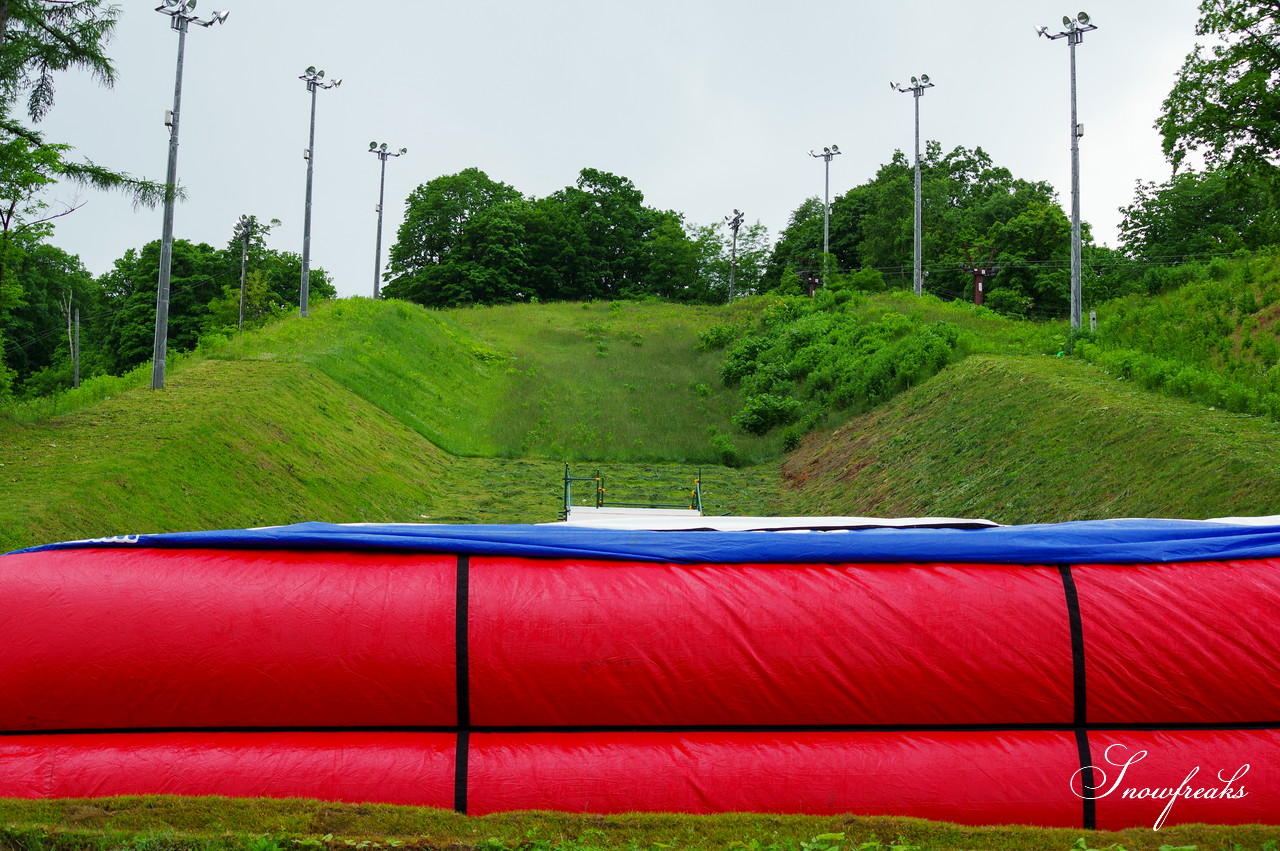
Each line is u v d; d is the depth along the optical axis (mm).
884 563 6117
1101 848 5273
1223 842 5414
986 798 5699
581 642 5719
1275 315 22328
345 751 5672
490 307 60969
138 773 5535
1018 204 66188
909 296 44969
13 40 15758
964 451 19891
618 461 28812
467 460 27469
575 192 88875
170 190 17000
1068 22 28453
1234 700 5871
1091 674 5848
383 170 55375
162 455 14961
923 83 46031
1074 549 6176
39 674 5559
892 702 5809
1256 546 6258
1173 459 13672
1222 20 22312
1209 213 59219
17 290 17797
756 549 6121
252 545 5977
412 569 5906
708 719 5801
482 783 5574
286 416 20719
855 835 5293
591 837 5176
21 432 15680
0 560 5863
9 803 5293
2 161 15453
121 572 5773
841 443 26703
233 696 5633
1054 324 34656
